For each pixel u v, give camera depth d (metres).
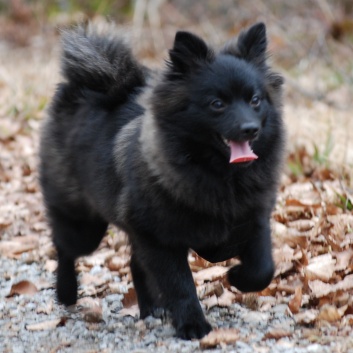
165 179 8.88
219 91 8.88
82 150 10.42
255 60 9.57
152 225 9.10
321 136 16.59
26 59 26.86
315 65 23.36
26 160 17.64
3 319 10.53
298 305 9.59
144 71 10.73
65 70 10.99
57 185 10.91
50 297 11.39
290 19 26.80
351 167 14.39
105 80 10.54
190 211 8.98
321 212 12.55
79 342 9.48
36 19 30.95
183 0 30.95
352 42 24.23
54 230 11.16
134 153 9.34
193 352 8.63
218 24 28.94
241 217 9.20
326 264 10.49
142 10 29.22
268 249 9.34
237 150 8.63
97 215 10.74
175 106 9.00
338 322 9.07
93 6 31.42
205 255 9.63
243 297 10.25
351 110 18.95
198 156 8.91
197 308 9.15
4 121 20.14
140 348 9.01
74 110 10.89
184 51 9.16
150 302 10.27
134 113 10.09
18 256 13.14
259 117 8.96
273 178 9.31
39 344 9.49
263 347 8.55
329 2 26.98
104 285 11.65
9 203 15.52
